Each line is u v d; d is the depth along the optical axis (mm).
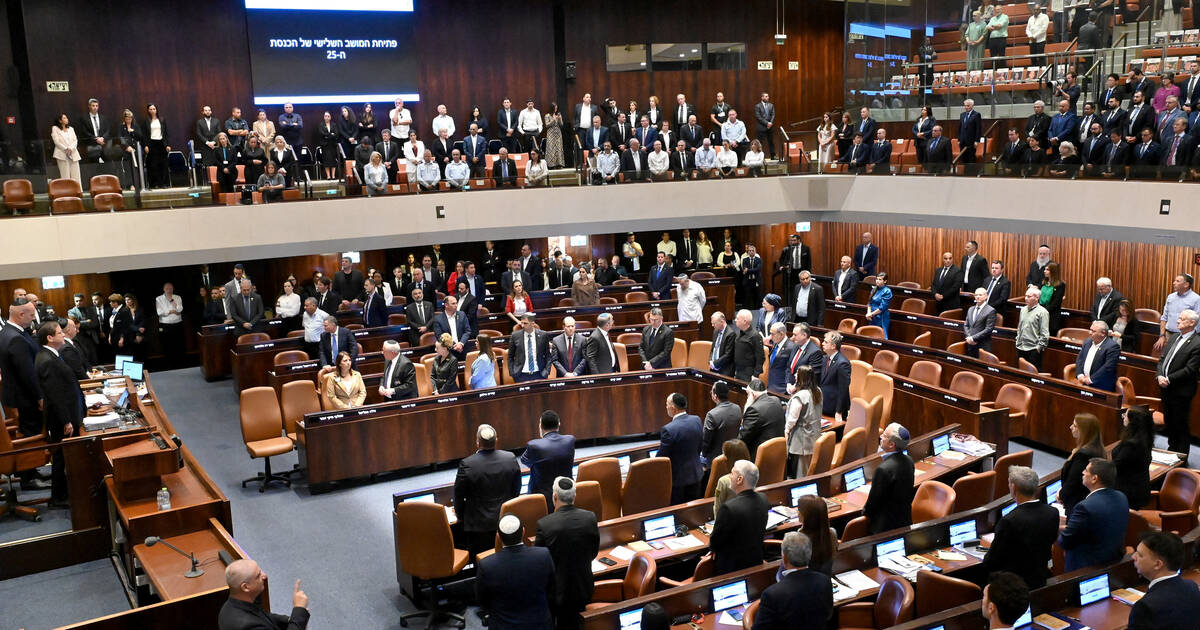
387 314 15492
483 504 7473
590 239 21297
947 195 16422
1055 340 12828
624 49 22109
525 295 15781
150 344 17625
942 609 5879
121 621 5852
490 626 5770
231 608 5199
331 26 19547
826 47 24031
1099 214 14125
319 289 15297
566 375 12148
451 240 17281
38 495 8797
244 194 15781
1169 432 10336
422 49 20516
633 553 6988
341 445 10578
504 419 11469
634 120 19406
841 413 10414
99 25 17891
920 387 10992
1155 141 13602
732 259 19906
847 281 16703
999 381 11672
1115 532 5941
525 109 20297
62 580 8039
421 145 17500
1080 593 5820
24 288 16203
